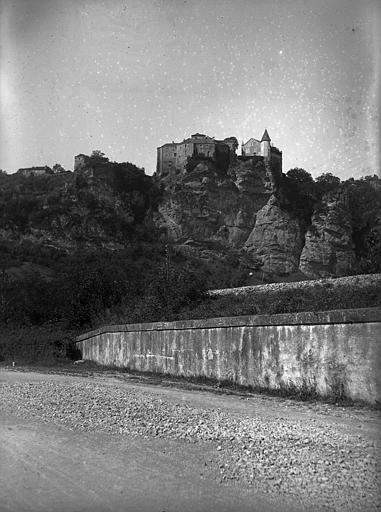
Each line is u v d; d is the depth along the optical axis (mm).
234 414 8883
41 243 93875
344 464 5566
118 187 108125
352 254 52094
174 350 16312
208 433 7227
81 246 95125
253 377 12609
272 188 95000
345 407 9508
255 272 86375
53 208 100562
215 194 100125
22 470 5555
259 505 4492
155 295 23422
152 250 85562
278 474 5297
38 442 6809
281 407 9734
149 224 103938
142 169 113312
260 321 12375
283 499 4625
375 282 17219
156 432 7367
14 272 60281
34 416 8789
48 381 15445
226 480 5160
